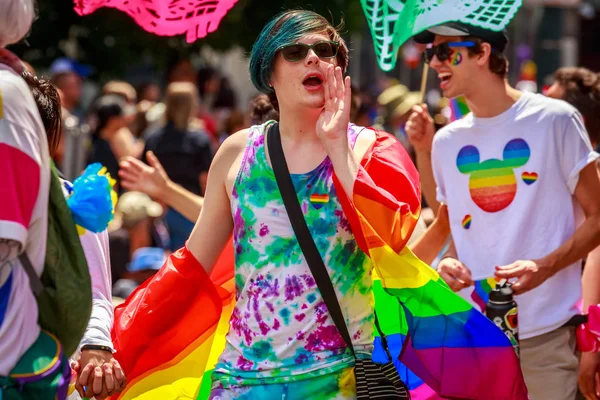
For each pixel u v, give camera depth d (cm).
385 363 505
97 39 1529
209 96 1852
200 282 529
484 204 654
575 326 645
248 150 502
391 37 641
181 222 1159
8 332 409
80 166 1135
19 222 395
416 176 511
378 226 479
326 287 482
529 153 641
